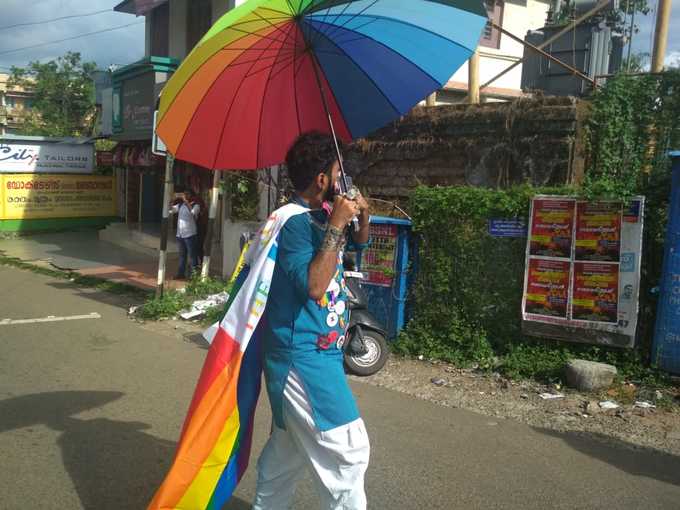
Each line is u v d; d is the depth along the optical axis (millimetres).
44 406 5109
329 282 2352
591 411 5074
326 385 2475
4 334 7656
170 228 17266
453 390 5660
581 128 7156
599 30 10195
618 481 3889
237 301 2613
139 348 7070
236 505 3574
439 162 8227
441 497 3660
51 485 3762
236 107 2930
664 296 5457
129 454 4207
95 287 11180
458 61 2723
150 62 13344
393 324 6918
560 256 5926
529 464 4117
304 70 2932
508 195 6254
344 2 2541
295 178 2586
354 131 3166
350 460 2463
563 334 5926
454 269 6586
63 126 37750
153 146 8805
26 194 19516
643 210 5547
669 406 5133
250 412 2729
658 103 6855
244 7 2521
